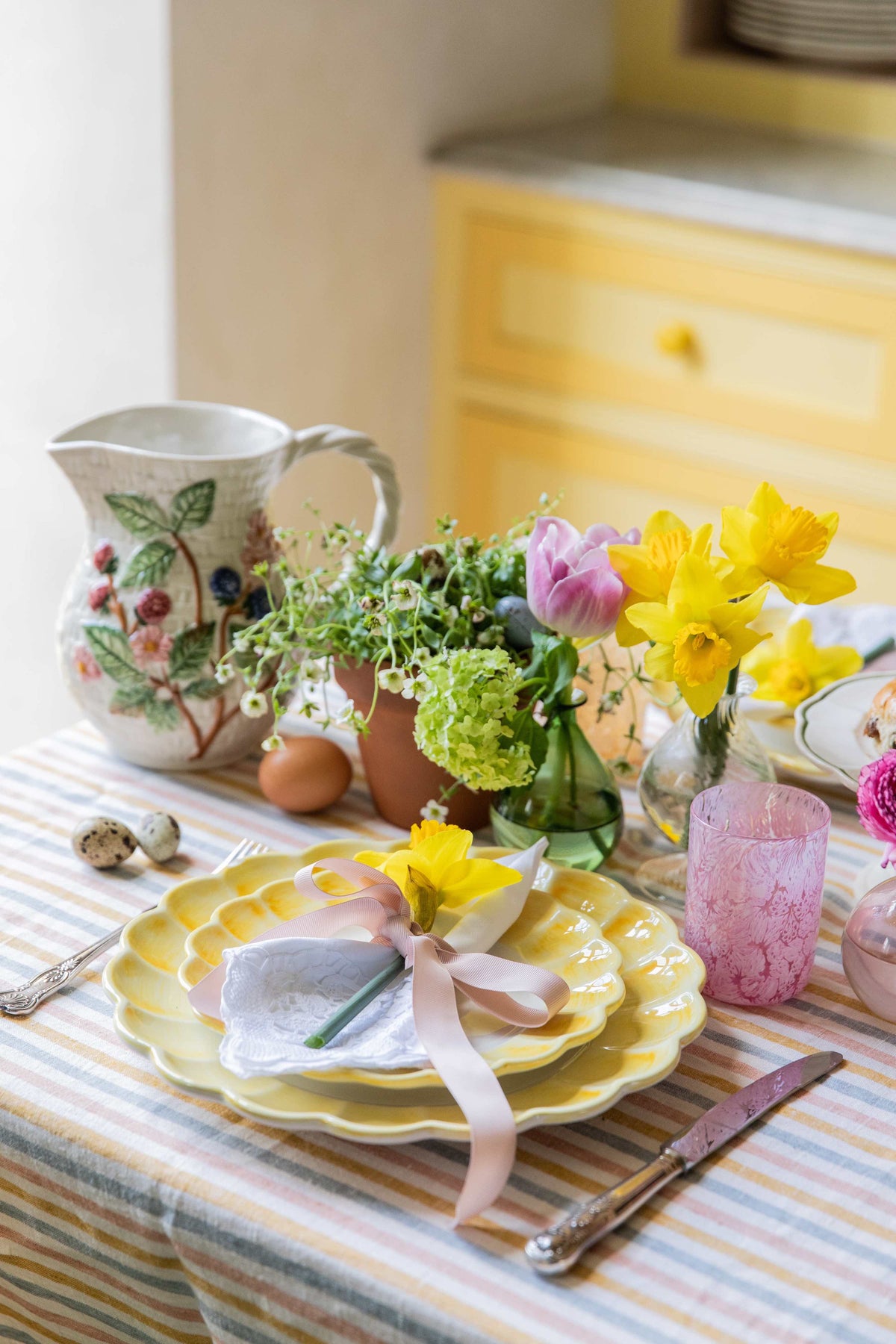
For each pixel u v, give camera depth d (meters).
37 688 2.70
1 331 2.47
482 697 1.22
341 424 2.62
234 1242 1.08
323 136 2.38
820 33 2.79
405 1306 1.04
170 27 2.05
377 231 2.57
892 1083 1.17
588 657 1.38
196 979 1.17
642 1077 1.11
